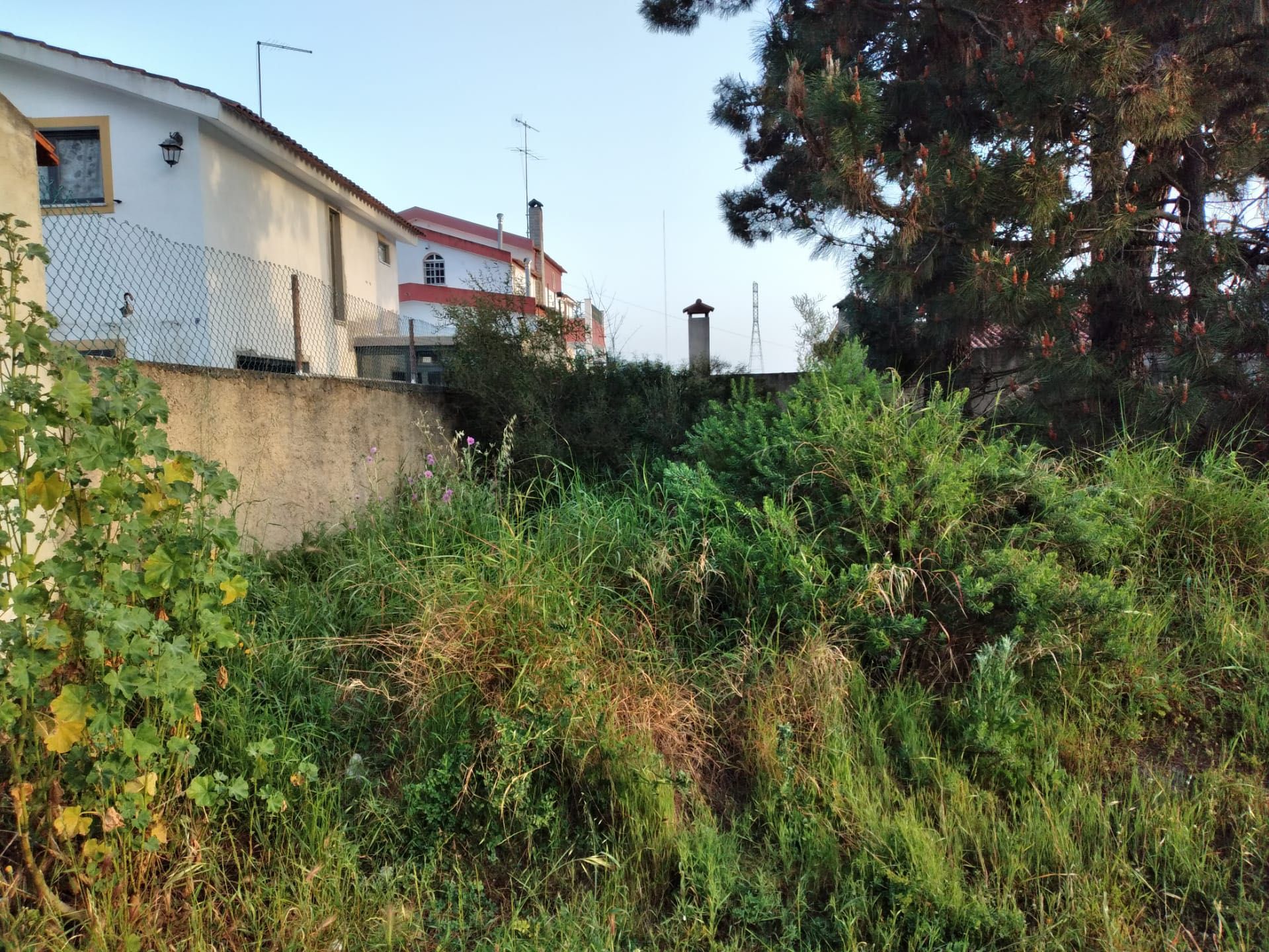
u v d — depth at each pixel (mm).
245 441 5375
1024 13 5695
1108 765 3359
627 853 2840
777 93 7207
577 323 9078
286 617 3916
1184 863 2811
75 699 2188
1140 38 5305
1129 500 4535
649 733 3180
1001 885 2740
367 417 6988
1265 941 2533
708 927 2564
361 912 2551
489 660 3285
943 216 5867
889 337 7742
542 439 7668
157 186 11117
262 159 12852
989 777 3205
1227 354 5191
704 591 4039
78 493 2412
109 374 2537
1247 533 4445
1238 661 3863
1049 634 3598
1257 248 5977
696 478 4645
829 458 4277
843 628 3670
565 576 3846
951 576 3744
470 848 2848
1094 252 5629
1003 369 6629
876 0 7066
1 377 2525
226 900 2506
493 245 34156
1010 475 4172
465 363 8531
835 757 3170
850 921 2541
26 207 3461
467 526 5004
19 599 2158
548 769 3025
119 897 2365
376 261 18016
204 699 3170
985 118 6641
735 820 3025
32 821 2439
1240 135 5781
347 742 3229
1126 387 5445
